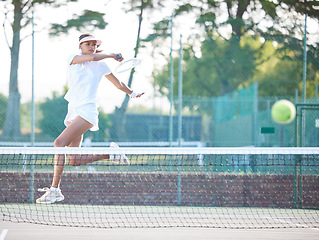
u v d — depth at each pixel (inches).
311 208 569.9
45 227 400.8
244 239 347.6
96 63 285.7
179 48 587.2
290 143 629.9
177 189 571.2
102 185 570.3
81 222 428.1
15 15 589.3
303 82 609.9
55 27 603.8
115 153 294.0
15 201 570.6
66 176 568.1
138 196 569.3
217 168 617.9
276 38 637.9
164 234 366.9
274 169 588.1
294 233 382.0
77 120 280.8
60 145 280.5
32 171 571.5
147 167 578.9
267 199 575.2
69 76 283.4
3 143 595.5
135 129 619.8
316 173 578.9
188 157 577.3
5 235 358.9
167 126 622.5
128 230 387.2
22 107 598.5
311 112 620.4
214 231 386.3
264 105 650.2
